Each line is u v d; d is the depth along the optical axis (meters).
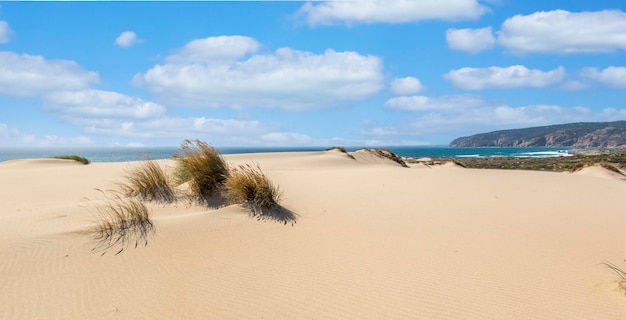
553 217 6.61
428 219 6.46
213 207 7.06
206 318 3.49
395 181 9.87
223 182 7.46
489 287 4.01
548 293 3.88
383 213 6.81
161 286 4.07
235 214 6.37
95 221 5.73
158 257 4.75
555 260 4.70
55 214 6.13
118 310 3.61
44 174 13.10
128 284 4.10
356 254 4.93
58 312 3.56
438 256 4.84
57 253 4.70
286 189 8.32
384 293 3.90
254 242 5.35
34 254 4.63
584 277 4.22
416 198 7.95
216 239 5.38
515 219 6.46
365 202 7.57
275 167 16.17
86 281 4.13
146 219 5.80
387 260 4.72
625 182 12.34
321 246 5.23
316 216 6.57
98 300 3.78
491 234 5.69
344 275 4.32
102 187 9.48
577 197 8.30
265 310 3.62
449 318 3.46
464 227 6.03
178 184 8.09
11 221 5.78
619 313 3.50
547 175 11.66
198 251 4.96
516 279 4.18
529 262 4.64
